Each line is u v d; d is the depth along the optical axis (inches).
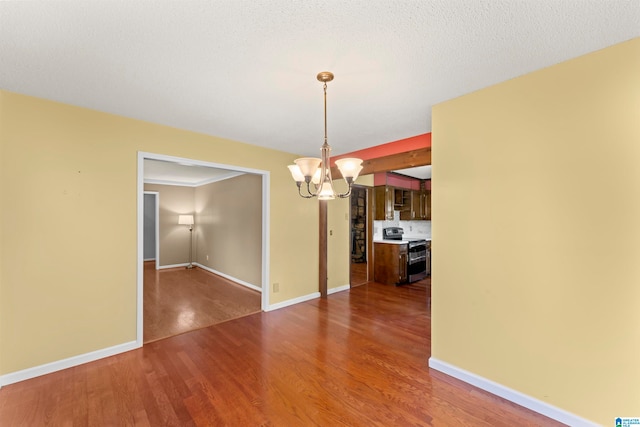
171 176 250.5
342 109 100.2
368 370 93.9
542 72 74.4
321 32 59.6
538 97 75.0
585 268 68.1
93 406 75.8
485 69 74.4
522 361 76.9
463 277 88.6
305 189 173.5
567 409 69.9
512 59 69.9
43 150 91.5
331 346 111.2
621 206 63.7
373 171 146.1
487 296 83.5
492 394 81.3
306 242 173.3
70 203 96.2
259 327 130.3
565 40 62.5
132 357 102.3
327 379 88.7
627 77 62.9
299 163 77.5
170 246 280.5
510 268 79.4
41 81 80.2
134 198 109.4
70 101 93.7
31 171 89.5
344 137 134.1
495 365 81.7
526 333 76.4
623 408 63.2
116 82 81.0
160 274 250.1
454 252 90.8
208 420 71.0
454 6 52.0
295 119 110.3
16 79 79.0
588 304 67.6
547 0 50.4
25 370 87.8
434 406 76.3
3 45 63.1
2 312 84.7
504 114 80.7
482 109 85.0
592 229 67.2
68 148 96.0
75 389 83.1
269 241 154.6
